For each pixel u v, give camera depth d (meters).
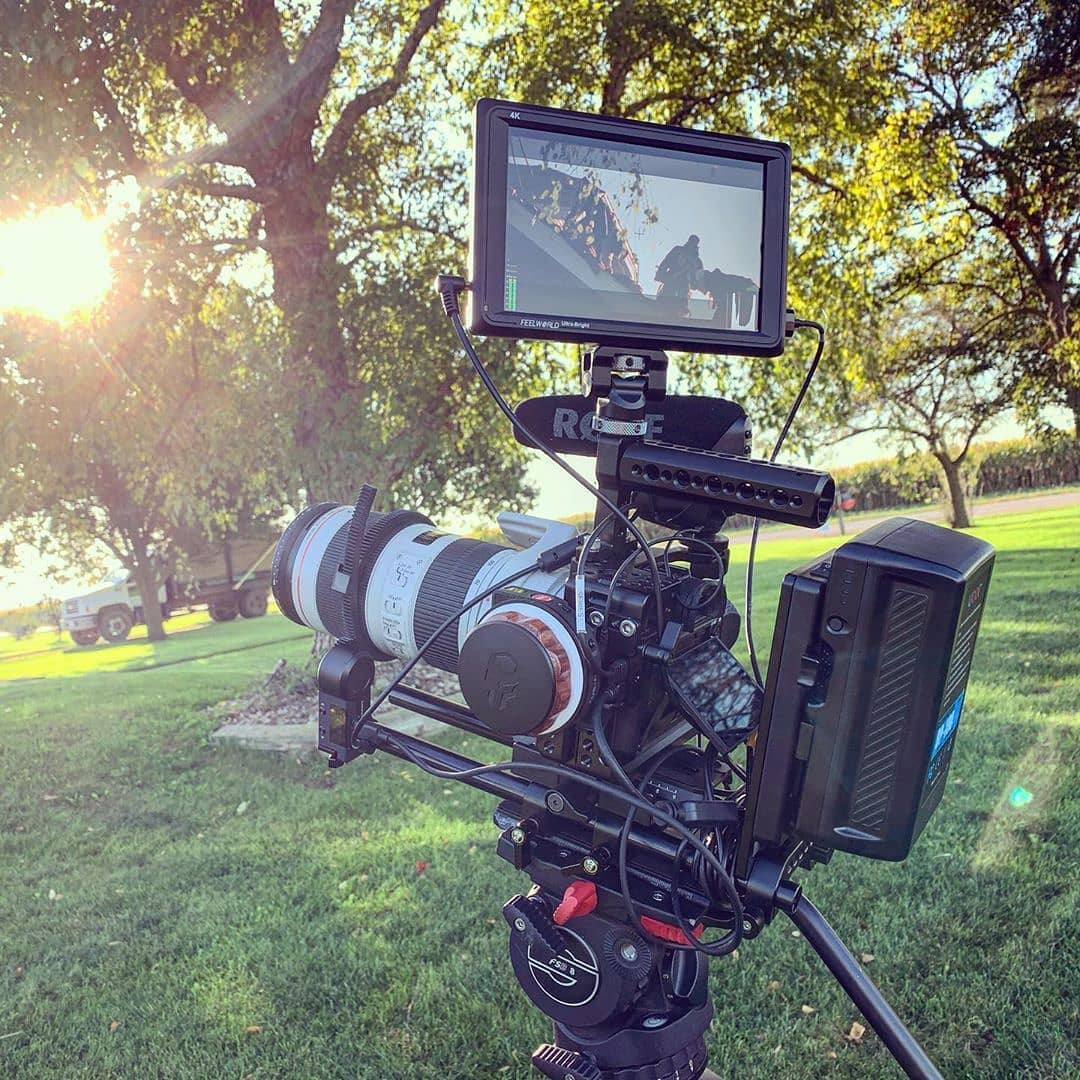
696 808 1.43
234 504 7.22
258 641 16.23
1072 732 4.93
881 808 1.26
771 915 1.46
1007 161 9.58
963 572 1.19
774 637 1.30
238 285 6.02
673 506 1.46
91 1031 2.88
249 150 5.73
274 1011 2.91
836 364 7.62
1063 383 12.36
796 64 5.98
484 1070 2.59
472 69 6.56
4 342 5.17
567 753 1.54
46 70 4.48
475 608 1.60
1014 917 3.17
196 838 4.46
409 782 4.99
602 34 5.86
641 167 1.42
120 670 13.80
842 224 7.47
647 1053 1.64
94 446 6.03
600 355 1.45
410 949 3.20
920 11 9.52
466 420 6.57
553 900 1.69
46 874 4.16
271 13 5.64
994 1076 2.45
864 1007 1.40
